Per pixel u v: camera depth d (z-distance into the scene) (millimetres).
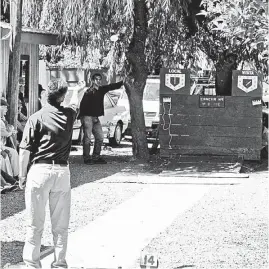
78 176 21672
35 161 10586
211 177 21578
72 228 14078
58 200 10727
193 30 25891
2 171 18328
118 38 25391
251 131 24828
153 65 27844
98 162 25016
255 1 9734
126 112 32781
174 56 27344
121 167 23922
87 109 24719
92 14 24141
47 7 24953
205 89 32344
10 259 11422
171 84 25141
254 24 9938
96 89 24891
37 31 24969
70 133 10695
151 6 24938
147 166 24156
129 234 13539
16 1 21359
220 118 25000
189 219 15102
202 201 17484
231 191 19156
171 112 25219
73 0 24016
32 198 10555
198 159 24656
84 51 26172
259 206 16750
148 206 16750
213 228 14117
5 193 17922
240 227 14211
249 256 11766
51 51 35906
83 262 11344
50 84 10680
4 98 20312
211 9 10617
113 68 26078
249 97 24766
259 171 23359
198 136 25141
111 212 15883
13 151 18859
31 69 26578
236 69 26609
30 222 10594
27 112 26312
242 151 24906
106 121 30891
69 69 35688
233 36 10602
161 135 25328
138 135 25766
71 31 25016
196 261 11406
